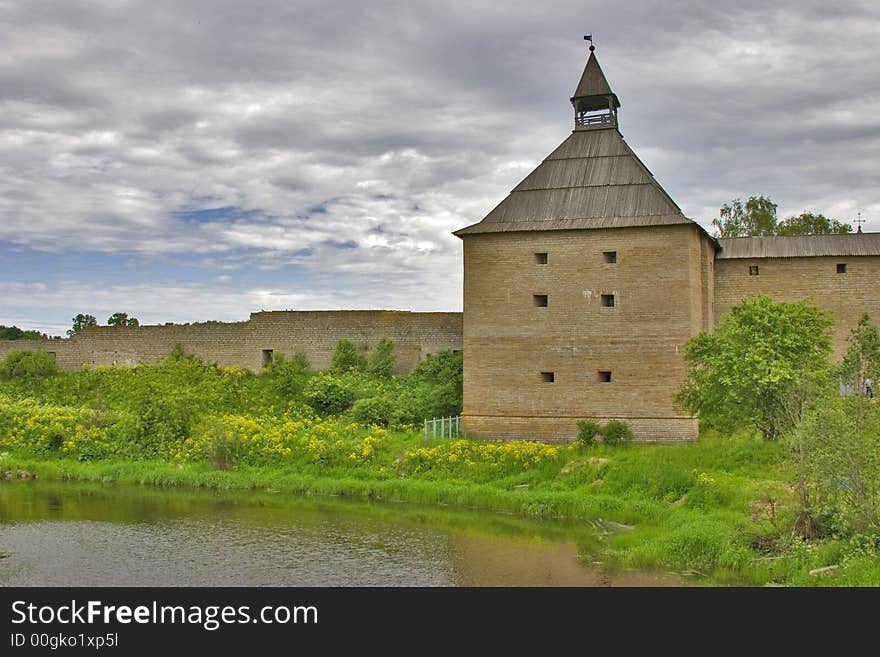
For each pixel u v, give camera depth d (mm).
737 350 29438
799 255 41250
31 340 57375
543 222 37188
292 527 26391
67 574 21391
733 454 29875
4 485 33500
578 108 39812
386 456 34344
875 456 20203
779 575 20016
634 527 25797
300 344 50875
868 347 26156
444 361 44656
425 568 21875
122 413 40375
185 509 29156
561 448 33250
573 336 36312
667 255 35250
